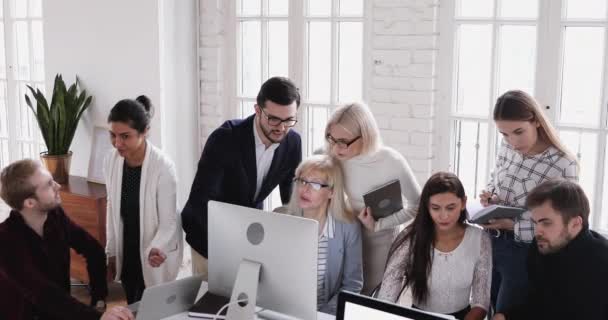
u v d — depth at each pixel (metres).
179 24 4.91
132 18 4.85
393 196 2.74
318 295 2.83
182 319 2.48
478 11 4.01
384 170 2.86
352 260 2.87
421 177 4.23
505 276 2.88
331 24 4.51
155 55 4.78
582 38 3.73
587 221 2.29
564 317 2.33
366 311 1.94
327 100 4.65
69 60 5.24
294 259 2.29
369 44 4.35
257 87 4.96
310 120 4.75
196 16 5.02
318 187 2.76
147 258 3.27
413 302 2.70
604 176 3.78
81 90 5.21
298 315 2.34
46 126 4.88
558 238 2.27
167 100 4.89
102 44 5.04
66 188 4.66
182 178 5.13
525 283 2.81
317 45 4.63
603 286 2.25
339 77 4.57
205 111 5.13
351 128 2.76
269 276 2.36
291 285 2.32
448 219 2.52
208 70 5.04
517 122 2.74
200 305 2.51
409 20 4.09
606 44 3.64
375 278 3.01
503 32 3.97
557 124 3.86
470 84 4.11
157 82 4.80
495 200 2.94
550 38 3.78
